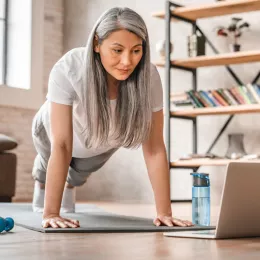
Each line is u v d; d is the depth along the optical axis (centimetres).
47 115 281
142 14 627
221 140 557
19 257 147
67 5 686
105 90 222
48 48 668
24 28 648
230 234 191
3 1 645
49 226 221
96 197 652
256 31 539
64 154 226
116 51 208
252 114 539
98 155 290
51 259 143
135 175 622
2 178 512
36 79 648
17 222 246
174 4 520
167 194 242
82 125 247
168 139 514
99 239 192
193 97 522
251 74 542
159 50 542
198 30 551
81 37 676
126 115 226
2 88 613
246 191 190
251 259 143
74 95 228
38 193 340
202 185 237
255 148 536
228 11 511
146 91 225
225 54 498
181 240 188
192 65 537
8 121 624
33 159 648
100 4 664
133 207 494
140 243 179
